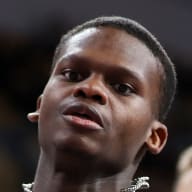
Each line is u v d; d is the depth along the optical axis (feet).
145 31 13.00
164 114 13.66
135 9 42.98
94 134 11.44
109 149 11.69
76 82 12.07
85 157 11.50
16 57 44.78
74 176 11.82
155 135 13.01
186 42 44.80
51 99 12.00
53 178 12.01
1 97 45.52
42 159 12.31
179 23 44.50
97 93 11.62
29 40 43.14
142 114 12.24
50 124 11.85
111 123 11.66
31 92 45.14
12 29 41.68
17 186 41.98
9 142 43.52
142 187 12.98
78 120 11.38
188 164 22.58
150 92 12.57
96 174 11.91
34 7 42.11
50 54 43.62
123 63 12.14
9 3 41.32
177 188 22.58
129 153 12.14
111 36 12.56
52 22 42.24
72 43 12.83
